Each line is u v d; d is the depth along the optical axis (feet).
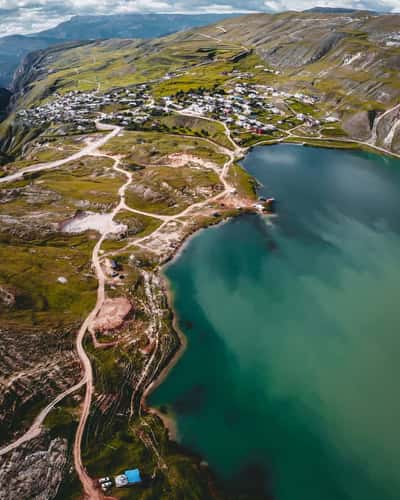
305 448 232.94
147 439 233.76
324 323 325.42
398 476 219.82
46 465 214.28
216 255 415.23
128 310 324.19
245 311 338.54
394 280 375.66
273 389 269.64
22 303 316.60
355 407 257.34
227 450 231.09
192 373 280.72
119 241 433.48
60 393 253.85
